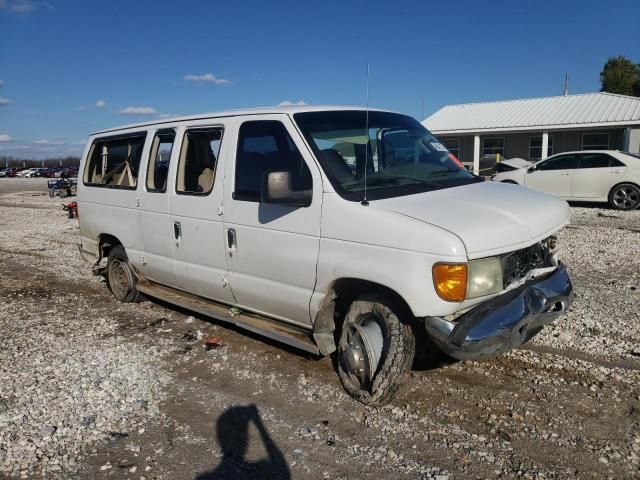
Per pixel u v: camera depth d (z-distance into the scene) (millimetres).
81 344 5414
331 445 3479
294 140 4172
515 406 3854
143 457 3414
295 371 4566
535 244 3822
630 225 11797
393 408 3879
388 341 3760
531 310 3537
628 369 4359
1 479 3217
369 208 3676
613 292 6477
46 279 8414
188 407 4039
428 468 3201
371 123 4613
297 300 4184
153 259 5688
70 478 3221
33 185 40938
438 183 4246
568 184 15234
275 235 4238
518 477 3092
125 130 6125
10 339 5609
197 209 4938
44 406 4074
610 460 3207
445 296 3318
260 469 3260
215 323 5898
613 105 25375
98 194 6492
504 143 27406
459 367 4477
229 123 4746
